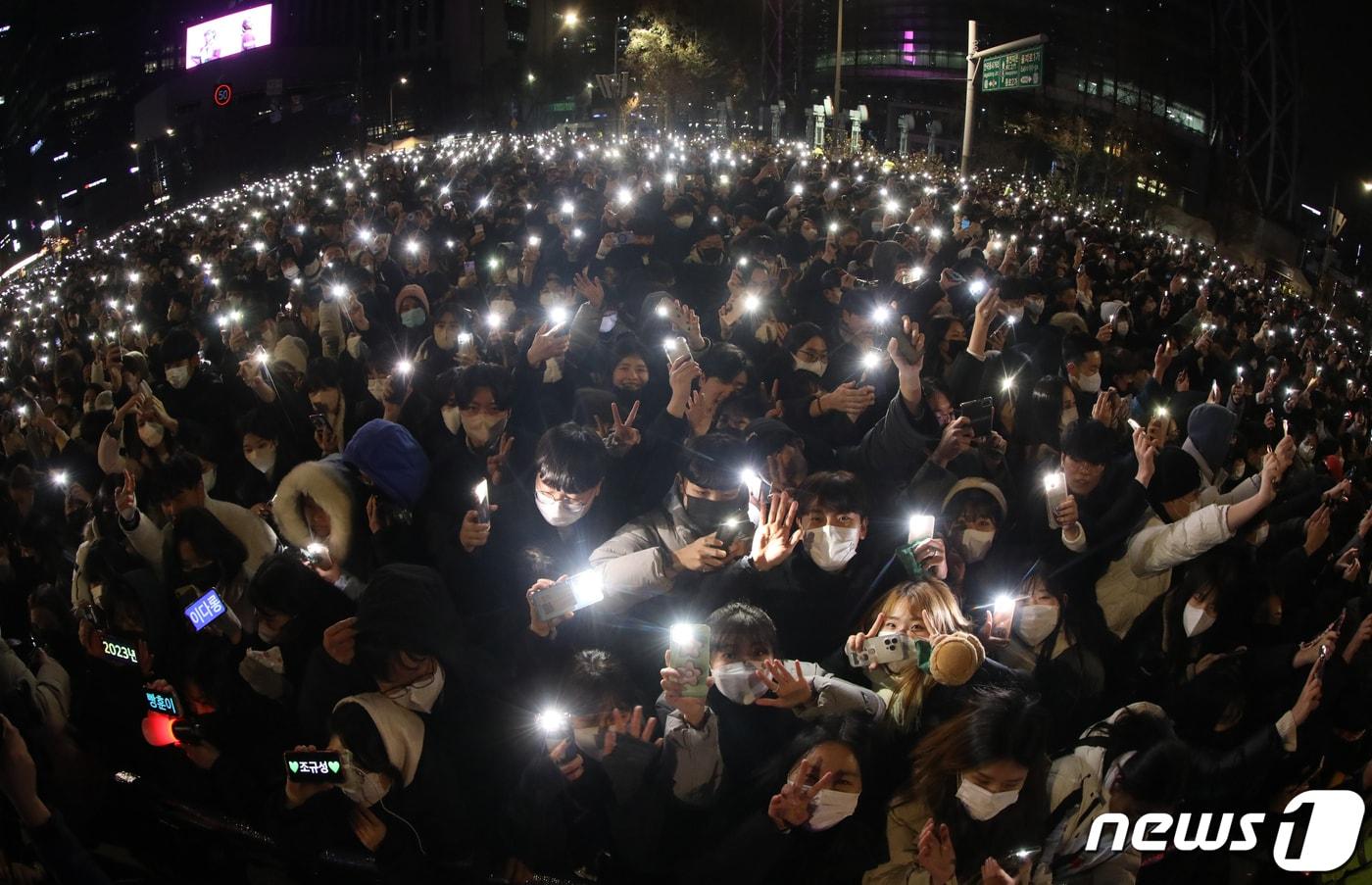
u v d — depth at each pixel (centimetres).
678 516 401
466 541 396
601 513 451
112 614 388
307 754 323
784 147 3253
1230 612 435
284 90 6688
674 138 3284
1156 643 430
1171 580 437
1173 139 8006
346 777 321
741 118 5381
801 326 613
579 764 328
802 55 5966
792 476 446
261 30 9881
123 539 466
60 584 521
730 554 394
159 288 1202
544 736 335
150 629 388
